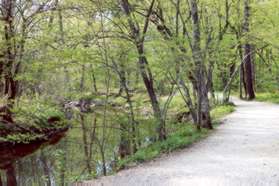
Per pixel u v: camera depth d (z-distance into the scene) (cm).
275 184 751
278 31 2423
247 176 820
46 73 1463
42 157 1540
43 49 1373
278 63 3744
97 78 1398
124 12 1322
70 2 1441
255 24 2439
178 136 1387
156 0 1459
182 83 1553
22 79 1485
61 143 1650
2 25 1427
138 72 1373
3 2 1440
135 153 1228
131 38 1298
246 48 3031
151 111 1459
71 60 1273
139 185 816
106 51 1299
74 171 1316
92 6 1384
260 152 1073
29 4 1467
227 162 968
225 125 1688
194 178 832
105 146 1467
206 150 1150
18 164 1536
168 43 1306
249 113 2136
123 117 1327
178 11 1482
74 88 1423
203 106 1572
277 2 2366
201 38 1616
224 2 1930
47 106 1561
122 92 1420
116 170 1051
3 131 1502
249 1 2352
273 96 3139
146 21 1310
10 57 1467
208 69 1641
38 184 1310
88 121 1489
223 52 1903
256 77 4144
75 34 1360
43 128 1606
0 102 1571
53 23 1438
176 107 2000
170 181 823
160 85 1448
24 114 1580
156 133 1348
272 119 1831
